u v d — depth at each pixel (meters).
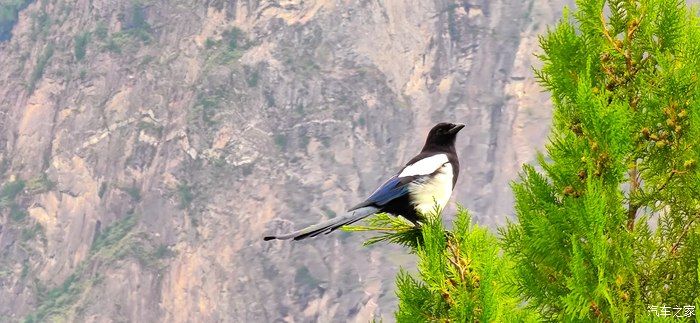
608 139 8.40
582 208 8.09
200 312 199.25
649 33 9.47
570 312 7.99
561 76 9.43
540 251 8.41
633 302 8.23
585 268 7.99
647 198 8.91
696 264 8.64
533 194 8.73
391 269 189.12
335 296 190.38
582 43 9.47
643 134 8.97
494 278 8.66
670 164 8.92
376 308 186.62
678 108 8.91
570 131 8.65
